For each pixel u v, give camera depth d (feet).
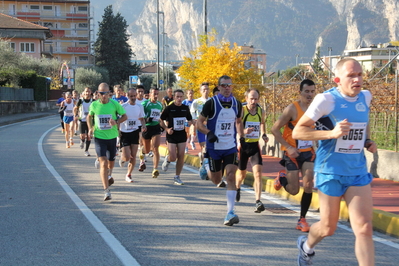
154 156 35.45
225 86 22.74
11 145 58.23
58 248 18.25
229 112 22.81
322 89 49.90
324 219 14.26
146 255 17.47
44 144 59.93
